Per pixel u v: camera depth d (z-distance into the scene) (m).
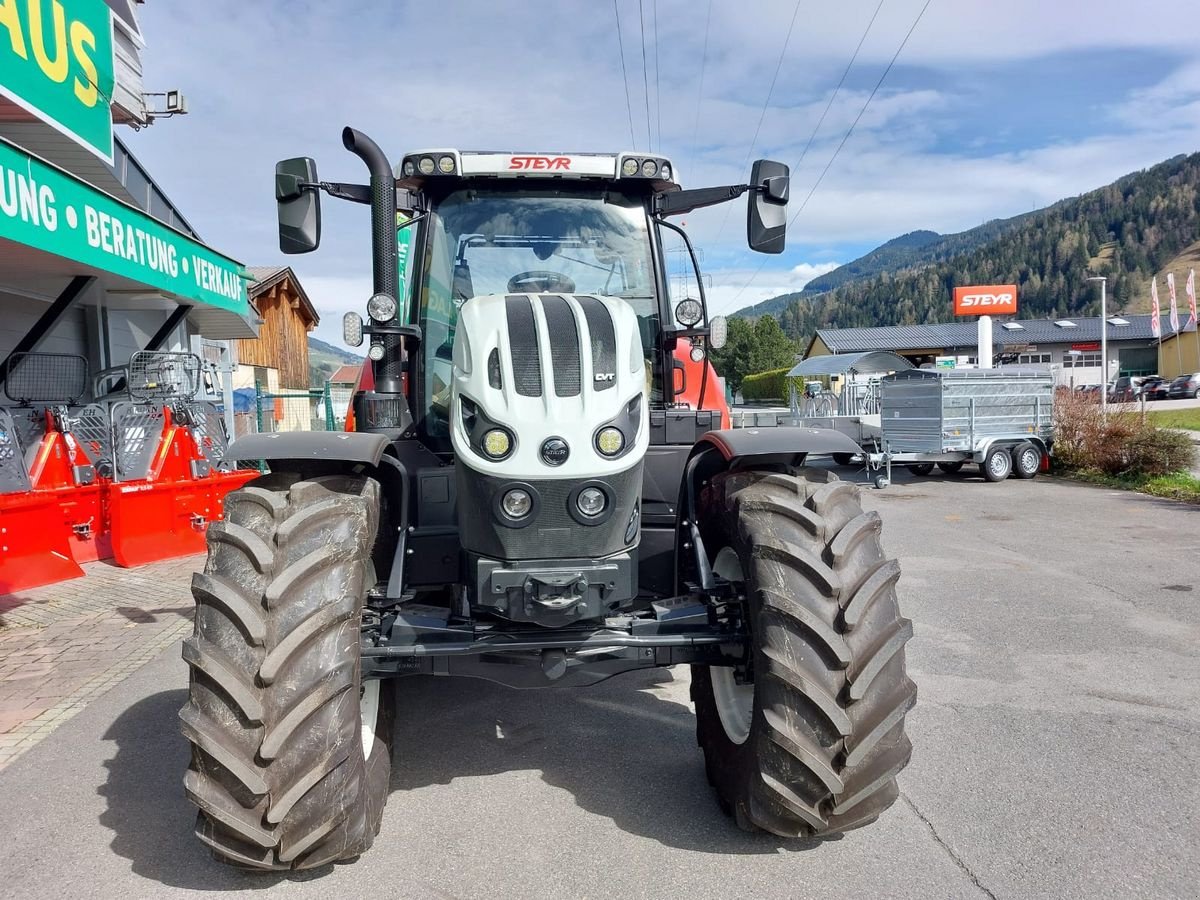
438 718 4.41
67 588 7.27
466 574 3.10
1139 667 5.05
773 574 2.80
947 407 14.52
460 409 2.97
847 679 2.70
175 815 3.42
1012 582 7.25
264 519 2.79
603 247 4.28
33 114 7.74
